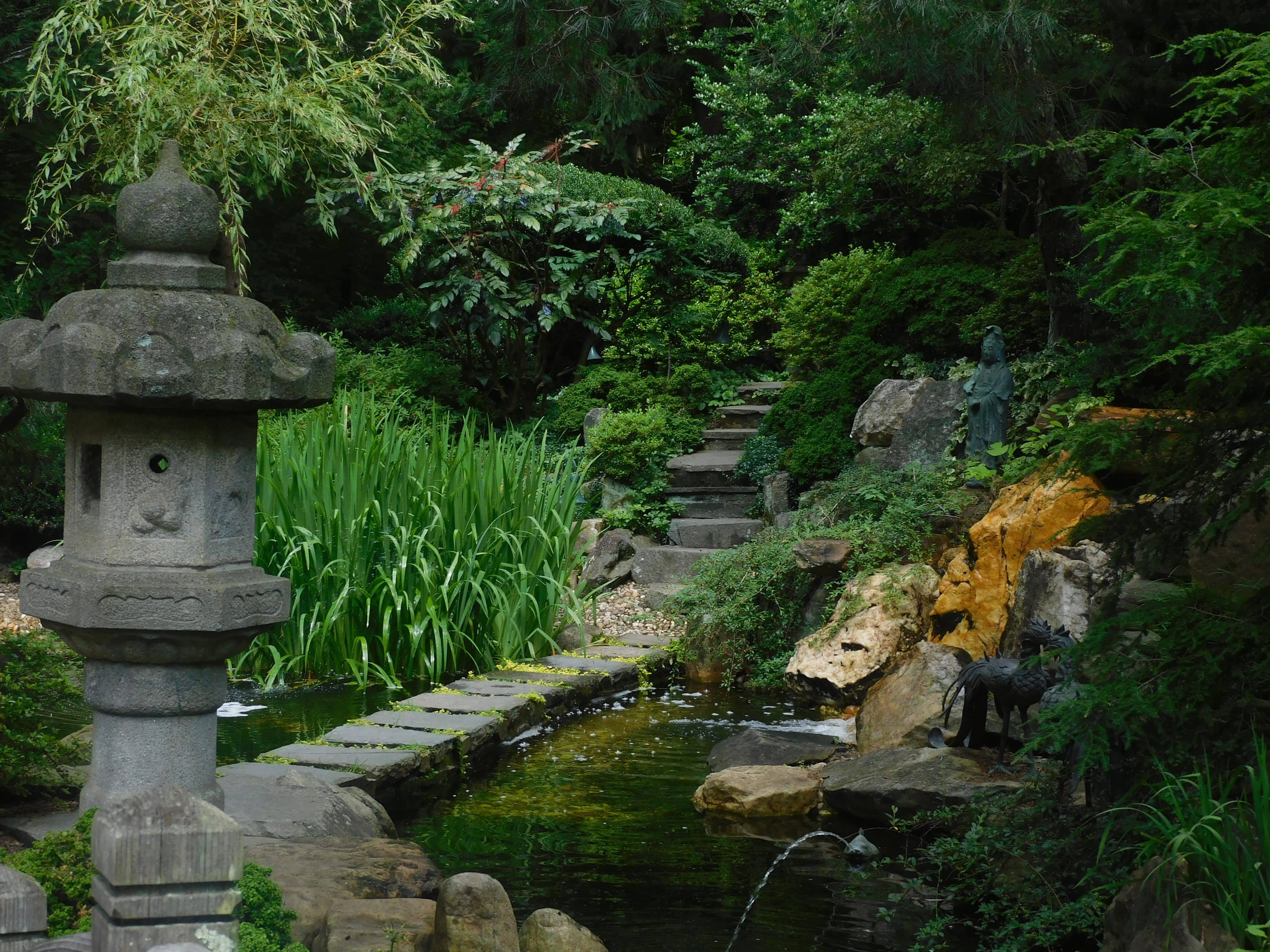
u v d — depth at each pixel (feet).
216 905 7.42
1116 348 17.02
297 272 56.49
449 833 18.69
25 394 12.74
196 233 12.81
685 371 45.96
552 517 31.60
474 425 32.58
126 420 12.67
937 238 46.21
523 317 47.39
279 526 28.99
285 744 22.45
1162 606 13.12
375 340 52.60
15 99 36.83
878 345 40.22
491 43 44.96
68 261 43.73
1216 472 13.97
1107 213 13.02
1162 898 11.27
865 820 19.43
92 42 32.55
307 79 32.73
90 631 12.51
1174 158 13.93
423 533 28.76
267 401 12.66
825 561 30.37
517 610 29.89
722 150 55.62
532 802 20.45
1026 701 19.07
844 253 53.11
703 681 30.86
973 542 27.04
